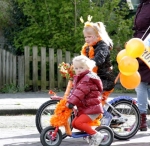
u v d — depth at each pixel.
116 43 27.34
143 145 14.84
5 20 29.25
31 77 27.17
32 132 16.69
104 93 15.06
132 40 14.70
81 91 13.44
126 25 27.91
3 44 29.52
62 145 14.73
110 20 27.62
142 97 16.50
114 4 27.62
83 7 27.56
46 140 13.98
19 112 20.45
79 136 14.03
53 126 13.95
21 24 29.25
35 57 26.70
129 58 14.62
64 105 13.86
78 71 13.59
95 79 13.56
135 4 30.36
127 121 15.70
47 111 15.30
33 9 27.78
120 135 15.55
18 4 28.67
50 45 27.55
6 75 26.67
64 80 27.03
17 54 28.97
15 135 16.17
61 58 26.86
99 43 14.74
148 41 15.42
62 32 27.56
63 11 27.33
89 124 14.00
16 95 24.98
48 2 27.59
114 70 27.53
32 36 27.98
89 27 14.74
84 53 14.98
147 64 15.38
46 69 27.11
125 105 15.70
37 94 25.45
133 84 15.04
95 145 13.80
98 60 14.53
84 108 13.72
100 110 13.75
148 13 16.44
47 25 27.55
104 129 14.40
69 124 14.53
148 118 19.81
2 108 20.44
